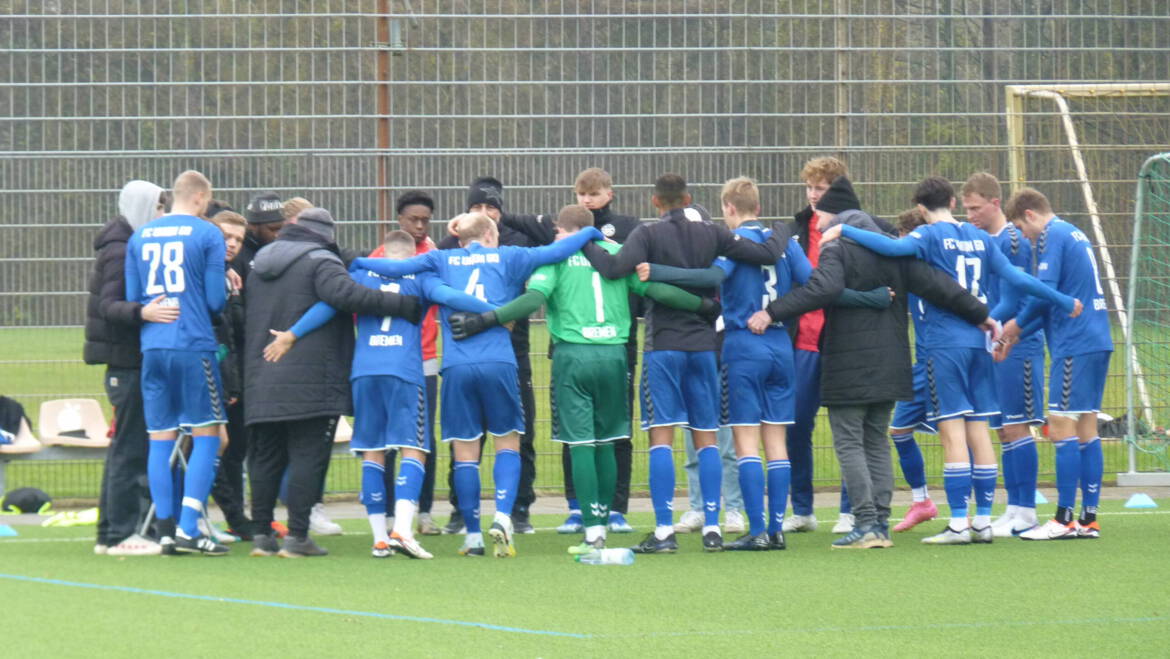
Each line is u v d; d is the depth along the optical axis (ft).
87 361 81.35
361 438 79.97
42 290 108.78
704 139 115.65
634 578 72.38
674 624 59.72
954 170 117.70
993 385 87.10
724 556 81.30
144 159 109.60
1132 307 118.83
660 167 113.39
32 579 70.23
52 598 64.28
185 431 83.46
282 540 88.12
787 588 69.21
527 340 94.38
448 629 58.03
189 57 112.47
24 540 87.81
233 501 91.40
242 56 112.78
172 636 55.88
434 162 111.75
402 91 113.39
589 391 80.53
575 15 113.91
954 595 67.31
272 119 112.06
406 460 80.64
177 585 68.69
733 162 114.01
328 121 112.47
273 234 92.58
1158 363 124.88
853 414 84.84
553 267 81.20
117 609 61.57
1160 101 123.65
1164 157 115.55
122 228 81.87
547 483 119.24
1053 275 87.86
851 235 82.89
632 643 55.62
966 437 87.71
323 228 81.66
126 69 111.96
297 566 76.38
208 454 80.64
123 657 52.06
